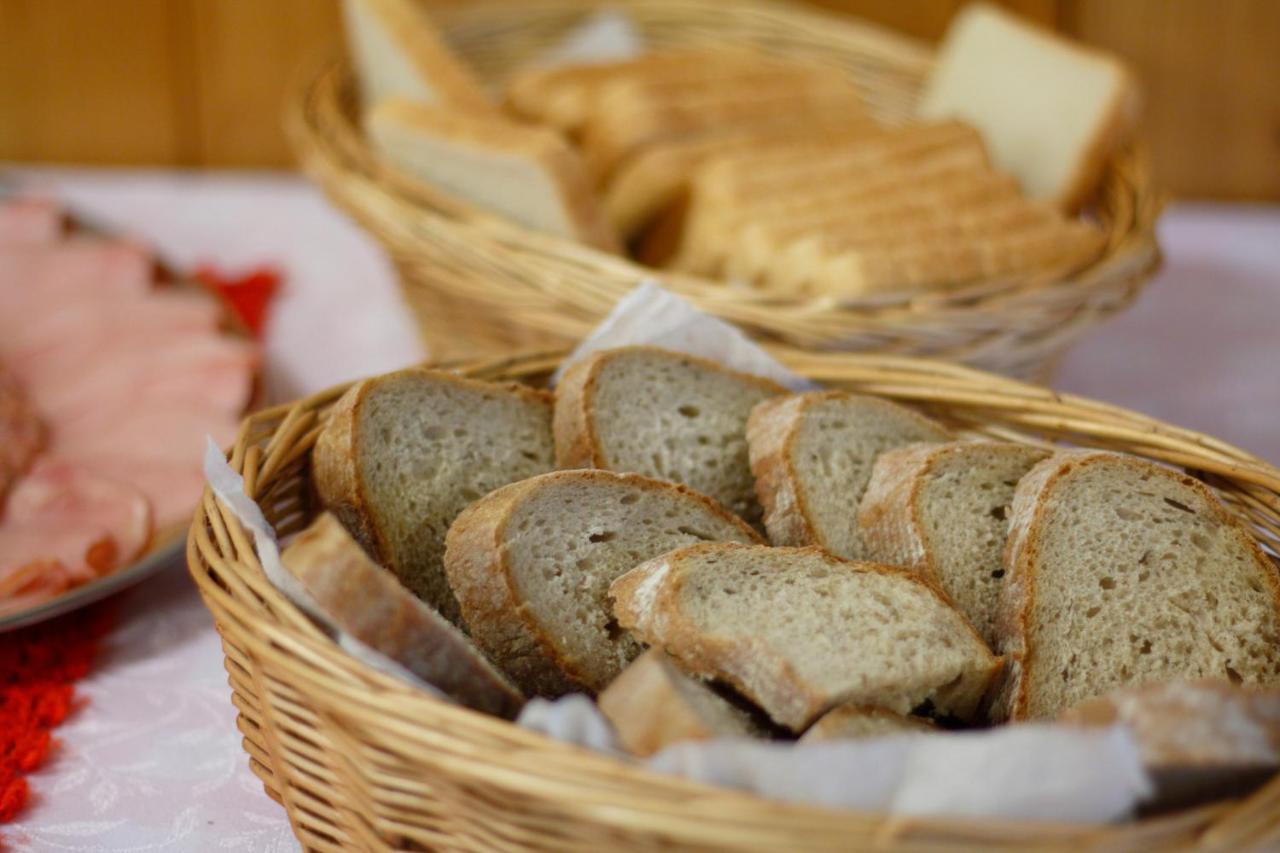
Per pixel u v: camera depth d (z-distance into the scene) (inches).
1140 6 55.0
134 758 31.8
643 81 43.6
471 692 27.9
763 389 33.7
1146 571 30.6
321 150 40.6
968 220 38.8
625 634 30.2
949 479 31.6
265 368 42.3
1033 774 25.3
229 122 60.1
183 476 36.5
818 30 49.9
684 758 25.6
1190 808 26.1
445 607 31.8
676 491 30.9
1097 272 36.5
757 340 35.5
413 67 42.8
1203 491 30.8
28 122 59.5
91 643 33.9
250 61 58.7
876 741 25.5
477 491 32.2
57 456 37.0
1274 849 25.3
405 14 43.5
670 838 25.2
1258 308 48.4
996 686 30.0
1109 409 32.8
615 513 30.6
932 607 29.6
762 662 28.2
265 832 30.7
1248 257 52.2
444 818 26.9
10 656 33.3
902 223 38.5
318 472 31.4
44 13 57.4
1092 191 42.3
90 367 39.9
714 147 41.8
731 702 29.0
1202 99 56.5
